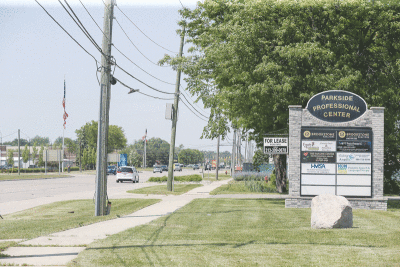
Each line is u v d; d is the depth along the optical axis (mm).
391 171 32875
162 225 13102
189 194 29266
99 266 7504
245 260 8086
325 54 20078
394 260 8125
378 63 21547
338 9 20516
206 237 10773
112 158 111062
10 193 29719
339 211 12578
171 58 30000
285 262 7922
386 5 20797
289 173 19375
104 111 17375
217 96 26000
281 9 20984
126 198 25438
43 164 113688
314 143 19328
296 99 20828
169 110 31953
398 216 15969
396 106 22984
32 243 9953
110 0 17562
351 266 7629
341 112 19281
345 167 19203
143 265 7602
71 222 14148
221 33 22266
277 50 20203
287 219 14773
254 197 26188
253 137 32688
